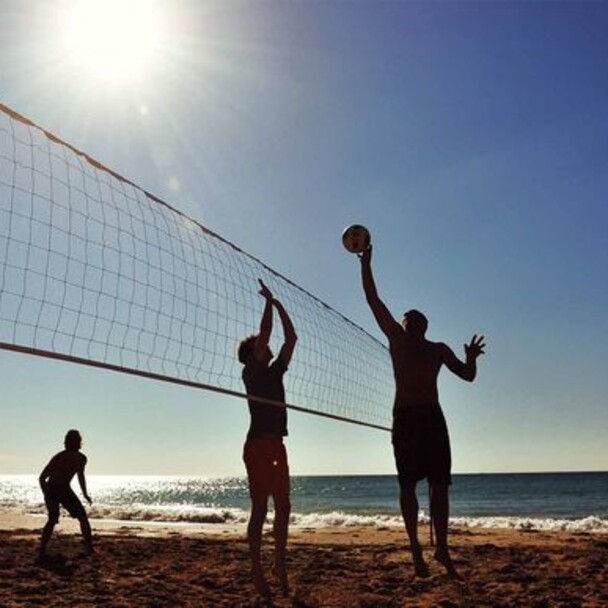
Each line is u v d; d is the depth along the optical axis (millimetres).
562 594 4234
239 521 21469
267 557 7145
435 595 4285
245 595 4473
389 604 4035
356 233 4551
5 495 66750
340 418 6262
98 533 13328
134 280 5191
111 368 4207
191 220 5535
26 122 4418
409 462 4262
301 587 4727
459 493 57219
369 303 4480
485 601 4051
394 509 37500
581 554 6875
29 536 10805
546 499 47844
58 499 7414
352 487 79125
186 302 5527
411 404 4270
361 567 5926
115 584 5152
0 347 3705
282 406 4262
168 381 4453
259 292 4473
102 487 113438
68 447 7609
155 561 6766
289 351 4422
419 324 4406
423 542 9836
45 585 5059
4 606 4219
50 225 4688
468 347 4359
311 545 9141
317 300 6922
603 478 85125
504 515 33875
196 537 11453
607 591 4332
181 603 4234
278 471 4160
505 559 6414
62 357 4000
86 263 4906
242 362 4387
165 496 71938
